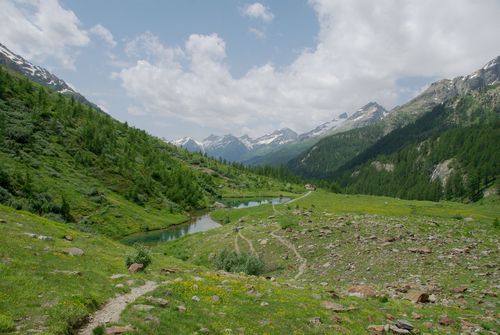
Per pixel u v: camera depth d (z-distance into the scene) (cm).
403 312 2644
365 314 2519
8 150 12556
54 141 15650
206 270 4006
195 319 2075
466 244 4991
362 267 4472
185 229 12488
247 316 2253
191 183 19538
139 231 11738
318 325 2236
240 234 7494
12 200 8475
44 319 1714
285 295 2831
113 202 13000
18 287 2053
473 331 2308
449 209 11656
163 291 2481
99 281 2584
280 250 5838
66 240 4366
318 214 8388
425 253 4675
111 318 1925
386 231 5894
